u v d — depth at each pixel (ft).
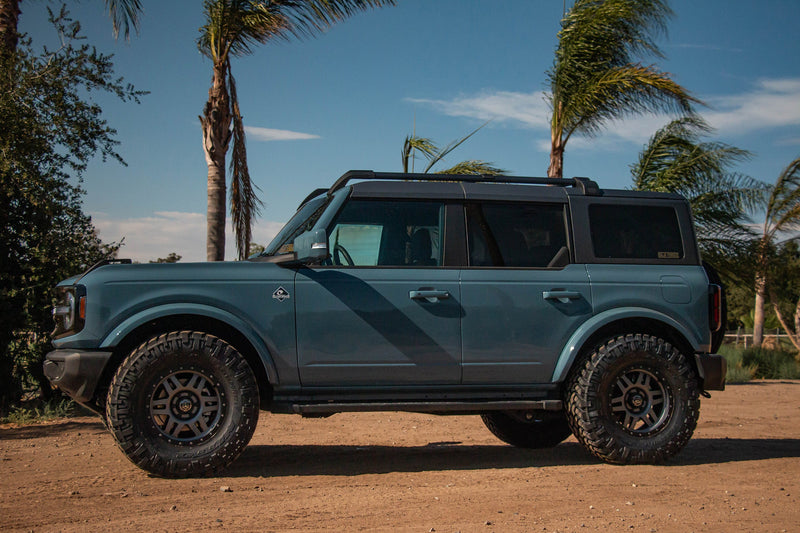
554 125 47.80
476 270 17.48
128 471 16.85
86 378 15.43
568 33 45.98
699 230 50.44
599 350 17.57
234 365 15.83
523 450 20.75
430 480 16.08
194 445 15.66
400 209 17.62
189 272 16.31
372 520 12.69
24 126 29.81
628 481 15.99
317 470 17.22
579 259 18.12
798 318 71.20
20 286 29.84
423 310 16.99
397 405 16.80
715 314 18.57
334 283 16.72
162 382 15.57
